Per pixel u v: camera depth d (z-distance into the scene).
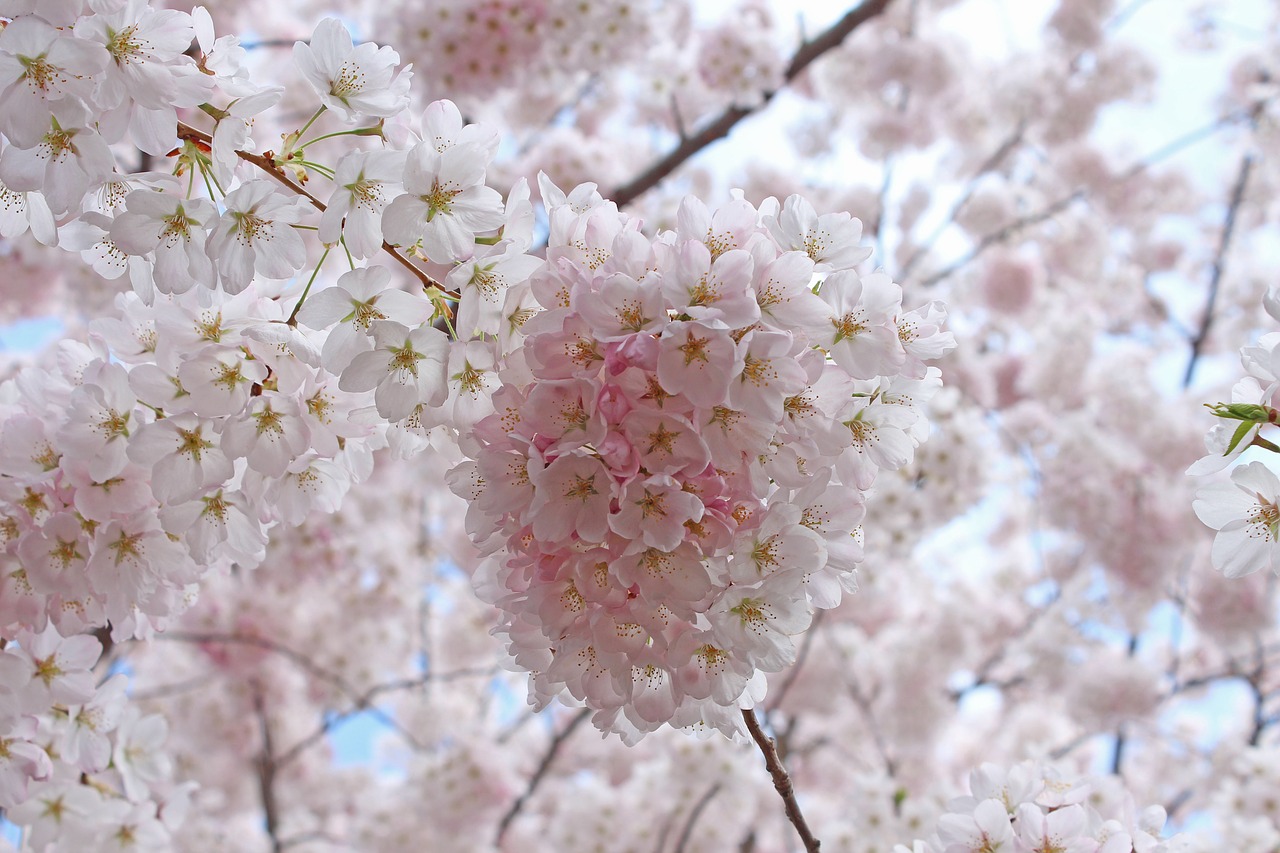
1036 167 9.55
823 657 7.74
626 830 6.59
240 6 6.07
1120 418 8.02
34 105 1.67
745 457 1.64
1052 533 8.42
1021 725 8.24
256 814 7.86
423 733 7.66
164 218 1.78
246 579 6.93
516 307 1.80
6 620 2.04
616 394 1.59
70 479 1.94
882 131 8.52
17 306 6.66
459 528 8.18
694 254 1.61
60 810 2.67
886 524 6.36
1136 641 8.20
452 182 1.78
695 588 1.60
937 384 1.94
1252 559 1.81
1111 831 2.24
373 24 5.85
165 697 7.17
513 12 5.52
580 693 1.78
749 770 6.29
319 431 1.96
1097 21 8.46
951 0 8.54
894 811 5.73
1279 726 8.07
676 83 7.09
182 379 1.86
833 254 1.86
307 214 1.84
